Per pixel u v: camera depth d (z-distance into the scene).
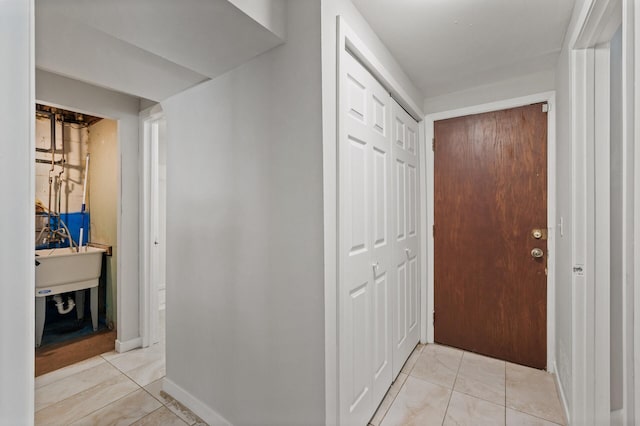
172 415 1.79
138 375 2.24
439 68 2.11
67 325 3.20
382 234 1.86
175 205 1.95
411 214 2.45
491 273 2.40
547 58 1.99
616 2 1.12
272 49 1.39
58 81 2.26
